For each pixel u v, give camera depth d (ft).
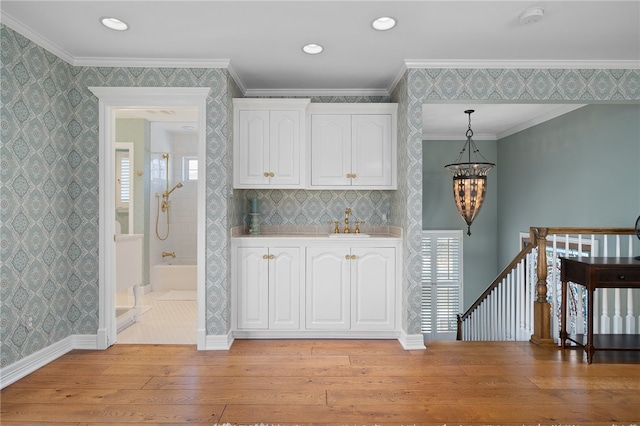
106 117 10.96
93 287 10.96
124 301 17.70
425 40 9.70
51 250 10.12
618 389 8.34
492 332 14.56
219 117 11.04
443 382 8.71
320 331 11.87
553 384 8.59
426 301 22.56
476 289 22.56
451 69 11.03
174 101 11.00
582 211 14.84
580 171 14.96
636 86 11.10
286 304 11.82
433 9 8.22
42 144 9.75
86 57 10.69
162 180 22.15
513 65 11.02
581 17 8.54
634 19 8.62
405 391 8.27
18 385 8.60
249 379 8.91
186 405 7.69
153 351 10.81
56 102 10.28
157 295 19.24
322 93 13.51
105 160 10.94
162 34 9.37
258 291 11.80
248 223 13.82
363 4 8.04
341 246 11.81
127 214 20.38
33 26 9.00
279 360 10.08
